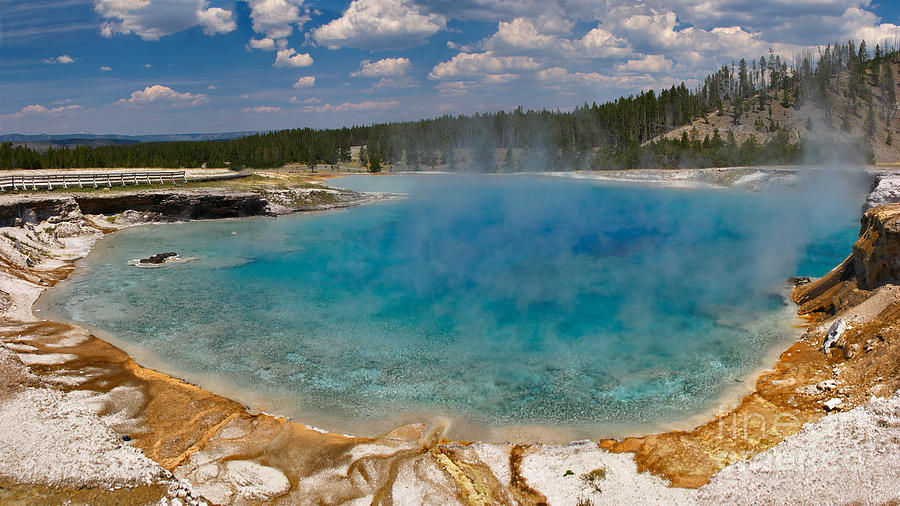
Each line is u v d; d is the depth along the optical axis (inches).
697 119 6284.5
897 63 6781.5
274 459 575.8
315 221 2247.8
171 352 862.5
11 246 1385.3
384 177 4886.8
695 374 761.0
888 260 829.2
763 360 794.8
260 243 1759.4
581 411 672.4
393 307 1079.0
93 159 4079.7
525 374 775.7
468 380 760.3
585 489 515.5
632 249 1632.6
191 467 561.0
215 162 4906.5
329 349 871.7
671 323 967.6
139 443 604.7
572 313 1035.9
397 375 778.8
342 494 520.4
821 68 6599.4
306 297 1148.5
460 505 501.7
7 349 800.3
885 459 486.0
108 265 1446.9
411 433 626.8
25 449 538.9
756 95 6727.4
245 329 960.9
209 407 684.7
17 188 1884.8
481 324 980.6
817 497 461.4
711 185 3425.2
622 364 802.2
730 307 1043.3
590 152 5664.4
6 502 467.5
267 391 733.9
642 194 3184.1
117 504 478.3
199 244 1738.4
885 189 1815.9
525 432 628.4
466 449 589.0
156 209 2175.2
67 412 624.1
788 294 1109.1
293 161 6008.9
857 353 716.0
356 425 650.2
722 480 509.0
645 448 580.7
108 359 828.6
